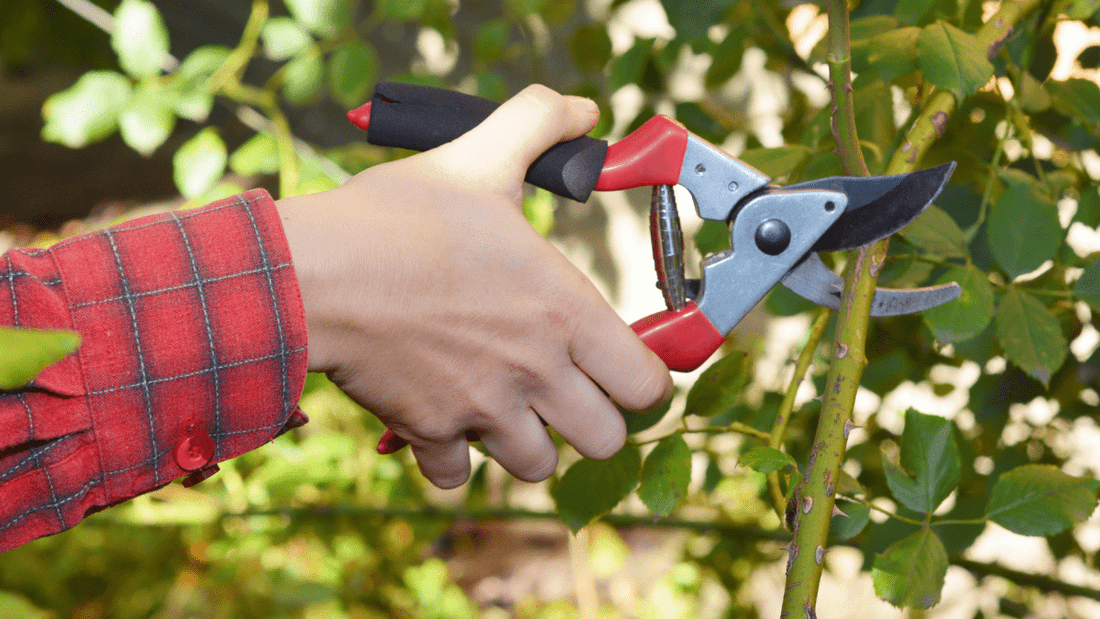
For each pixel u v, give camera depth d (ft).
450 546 5.55
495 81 2.77
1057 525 1.95
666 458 2.02
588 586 4.05
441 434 1.99
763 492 2.72
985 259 2.32
